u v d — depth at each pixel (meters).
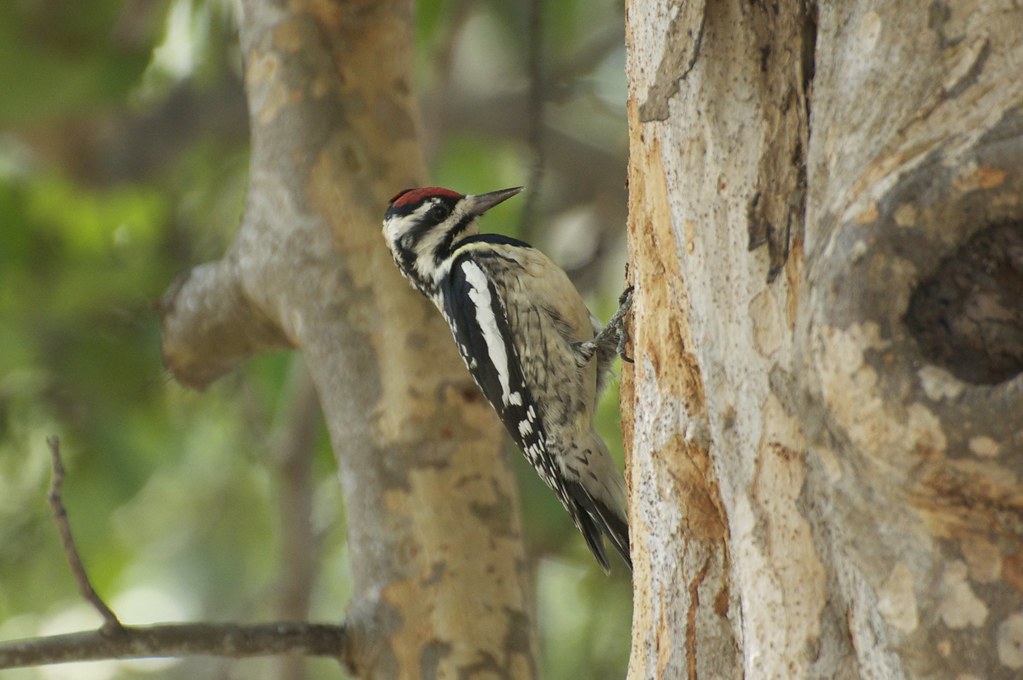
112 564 16.66
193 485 17.56
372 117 9.96
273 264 9.78
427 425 9.21
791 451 5.46
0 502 13.80
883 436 4.51
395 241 9.53
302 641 8.52
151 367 13.67
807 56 5.59
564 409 9.35
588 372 9.29
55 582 14.70
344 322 9.49
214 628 8.13
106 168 16.53
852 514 4.77
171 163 16.61
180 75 16.67
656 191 6.35
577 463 9.37
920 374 4.45
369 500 9.16
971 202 4.50
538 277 9.45
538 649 9.14
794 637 5.37
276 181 9.88
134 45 14.02
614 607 13.27
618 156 17.23
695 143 5.98
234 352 10.67
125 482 13.58
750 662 5.53
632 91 6.76
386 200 9.78
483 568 9.00
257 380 14.22
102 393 13.52
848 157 4.91
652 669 6.26
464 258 9.47
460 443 9.24
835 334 4.60
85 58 13.84
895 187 4.60
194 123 16.61
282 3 10.04
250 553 17.84
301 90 9.91
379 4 10.03
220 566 17.72
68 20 13.69
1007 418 4.28
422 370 9.33
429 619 8.84
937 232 4.54
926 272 4.55
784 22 5.71
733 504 5.72
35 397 13.44
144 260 14.54
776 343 5.57
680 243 6.10
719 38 5.90
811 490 5.38
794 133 5.62
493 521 9.15
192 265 15.38
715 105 5.89
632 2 6.64
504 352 9.34
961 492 4.46
